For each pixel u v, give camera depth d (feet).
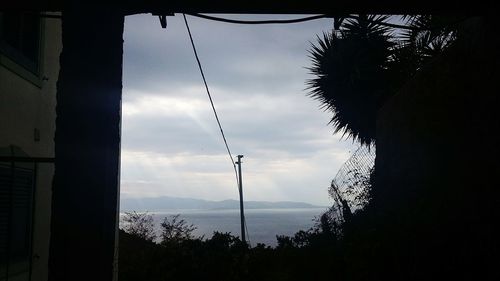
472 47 19.33
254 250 40.50
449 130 21.04
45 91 25.89
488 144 17.94
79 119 13.92
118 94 14.60
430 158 23.17
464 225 18.88
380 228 22.91
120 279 33.45
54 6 15.89
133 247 41.68
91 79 14.06
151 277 33.68
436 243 19.07
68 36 14.15
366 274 21.36
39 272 25.00
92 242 13.39
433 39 29.91
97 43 14.20
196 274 34.30
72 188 13.64
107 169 13.91
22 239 23.06
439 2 15.97
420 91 24.04
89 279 13.24
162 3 15.70
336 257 27.32
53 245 13.41
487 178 17.92
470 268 17.95
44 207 25.86
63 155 13.79
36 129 24.61
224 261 35.35
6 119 21.11
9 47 21.27
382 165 31.83
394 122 29.45
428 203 20.98
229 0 15.84
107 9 14.55
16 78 22.11
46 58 26.00
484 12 16.35
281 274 35.04
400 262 20.07
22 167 22.77
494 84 17.51
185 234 44.62
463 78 19.88
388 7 16.21
